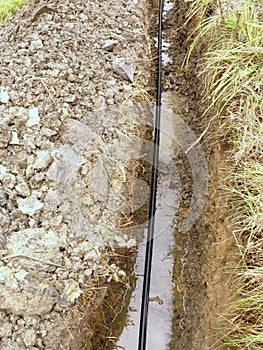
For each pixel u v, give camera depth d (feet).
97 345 6.19
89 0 9.47
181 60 9.63
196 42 8.96
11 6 9.07
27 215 6.49
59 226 6.51
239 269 5.82
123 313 6.70
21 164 6.89
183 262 7.20
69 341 5.70
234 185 6.55
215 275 6.23
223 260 6.17
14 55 8.21
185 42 9.67
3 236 6.25
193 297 6.71
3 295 5.79
